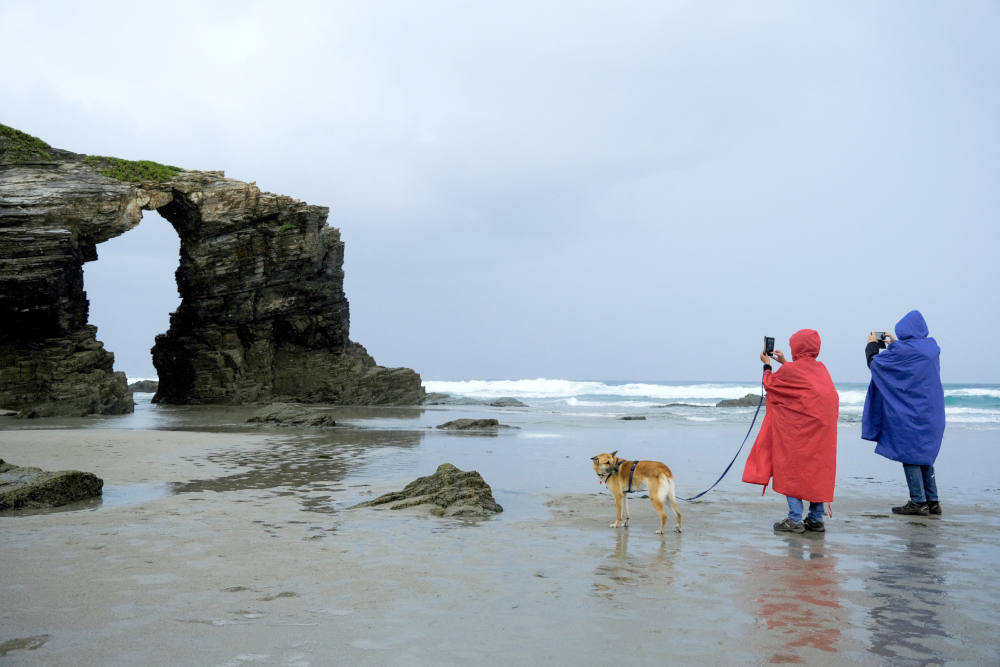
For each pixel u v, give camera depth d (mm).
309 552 6453
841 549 6938
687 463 14703
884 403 9320
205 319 39125
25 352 29453
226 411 33625
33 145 33656
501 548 6781
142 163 36875
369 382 44156
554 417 32875
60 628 4301
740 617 4715
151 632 4246
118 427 22781
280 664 3773
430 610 4770
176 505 8984
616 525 8070
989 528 8133
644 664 3865
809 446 7730
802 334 8133
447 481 9773
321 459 14445
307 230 39906
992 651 4133
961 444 20281
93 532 7266
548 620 4594
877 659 3990
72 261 29891
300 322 42094
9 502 8555
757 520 8586
